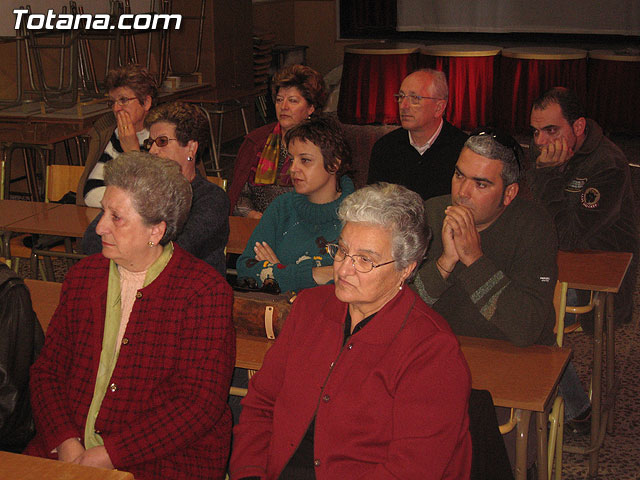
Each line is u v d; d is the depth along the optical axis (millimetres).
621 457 2998
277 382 1934
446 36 8836
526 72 3855
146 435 1895
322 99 4070
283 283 2691
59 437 1939
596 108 3896
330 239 2746
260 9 9141
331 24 9758
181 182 2020
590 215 3203
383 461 1722
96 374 2002
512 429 2203
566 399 2828
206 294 1980
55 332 2078
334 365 1787
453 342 1729
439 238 2482
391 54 4297
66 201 4125
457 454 1753
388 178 3697
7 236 3689
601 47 8109
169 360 1965
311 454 1815
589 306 2908
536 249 2332
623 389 3514
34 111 5422
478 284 2260
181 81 7242
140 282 2047
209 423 1950
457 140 3574
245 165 4215
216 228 2875
